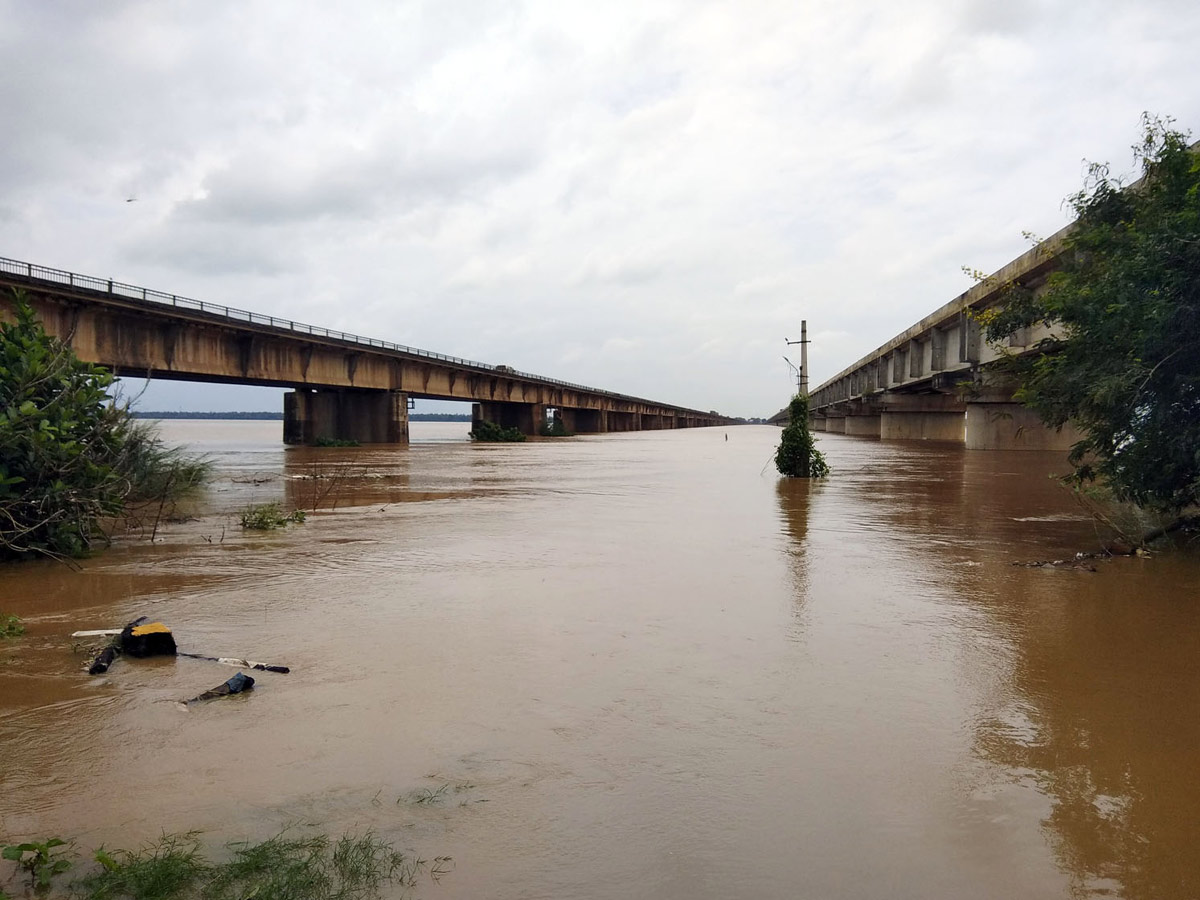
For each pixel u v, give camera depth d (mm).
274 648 6094
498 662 5695
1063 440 38188
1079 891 2998
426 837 3367
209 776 3955
